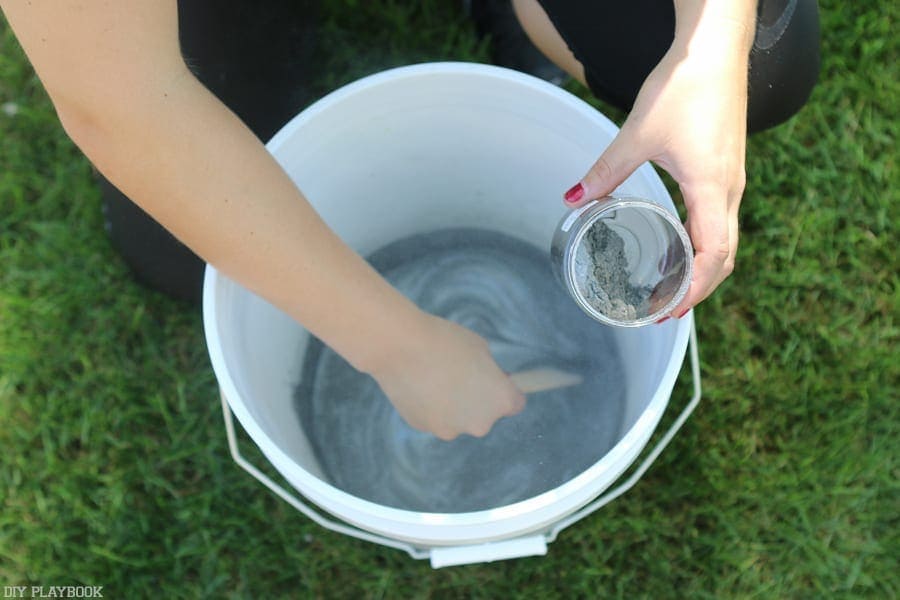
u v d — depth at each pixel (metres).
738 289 1.41
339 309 0.89
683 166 0.86
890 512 1.32
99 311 1.41
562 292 1.29
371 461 1.23
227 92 1.24
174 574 1.31
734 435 1.36
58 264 1.42
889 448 1.35
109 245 1.43
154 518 1.33
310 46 1.48
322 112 1.00
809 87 1.25
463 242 1.35
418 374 1.00
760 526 1.32
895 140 1.45
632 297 0.89
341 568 1.32
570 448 1.20
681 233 0.83
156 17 0.68
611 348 1.23
